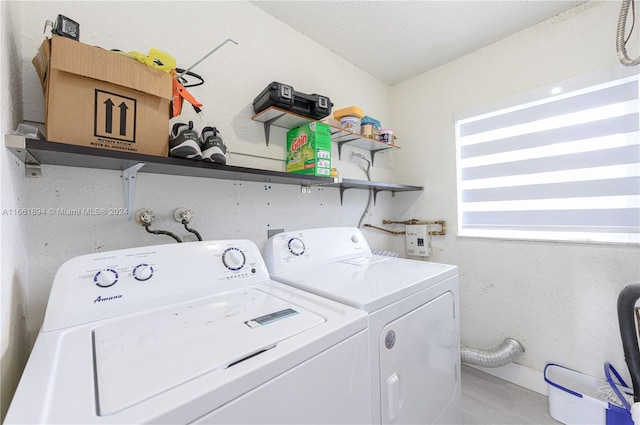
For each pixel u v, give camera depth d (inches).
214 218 52.1
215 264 37.3
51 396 16.2
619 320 49.2
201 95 50.9
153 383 17.3
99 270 29.3
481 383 69.6
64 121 28.9
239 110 56.3
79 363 19.9
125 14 43.1
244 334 24.0
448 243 82.2
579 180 61.9
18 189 30.2
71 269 28.1
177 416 15.6
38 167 35.4
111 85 31.9
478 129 78.2
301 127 59.6
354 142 78.6
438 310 43.4
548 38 64.2
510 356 67.1
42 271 35.5
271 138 61.9
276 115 56.3
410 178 92.0
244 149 57.0
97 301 27.7
